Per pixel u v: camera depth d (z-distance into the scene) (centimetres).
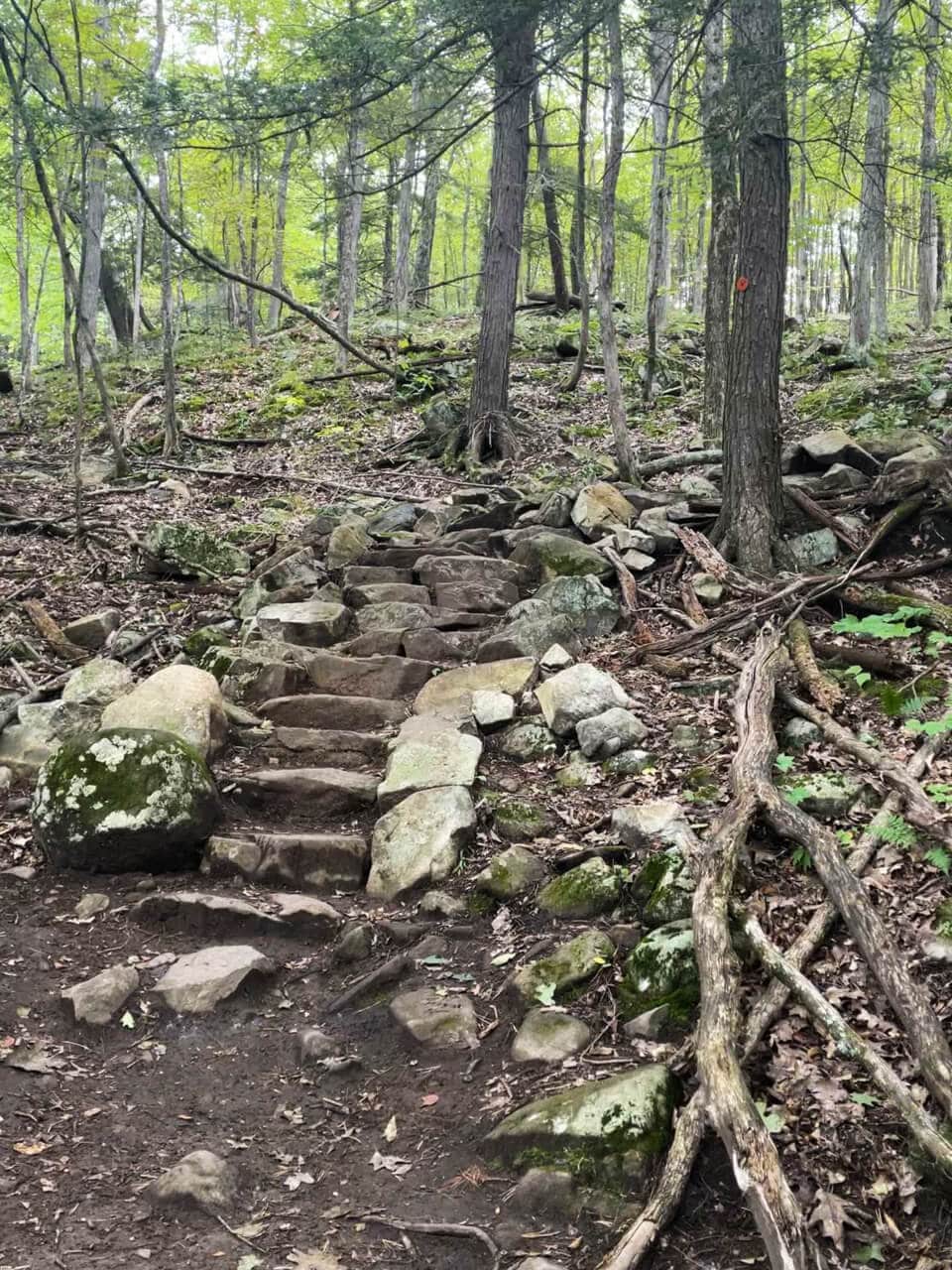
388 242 2584
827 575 639
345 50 818
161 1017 398
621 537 776
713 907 361
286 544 933
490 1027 376
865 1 729
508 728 571
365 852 491
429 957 418
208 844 498
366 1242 292
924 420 979
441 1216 299
